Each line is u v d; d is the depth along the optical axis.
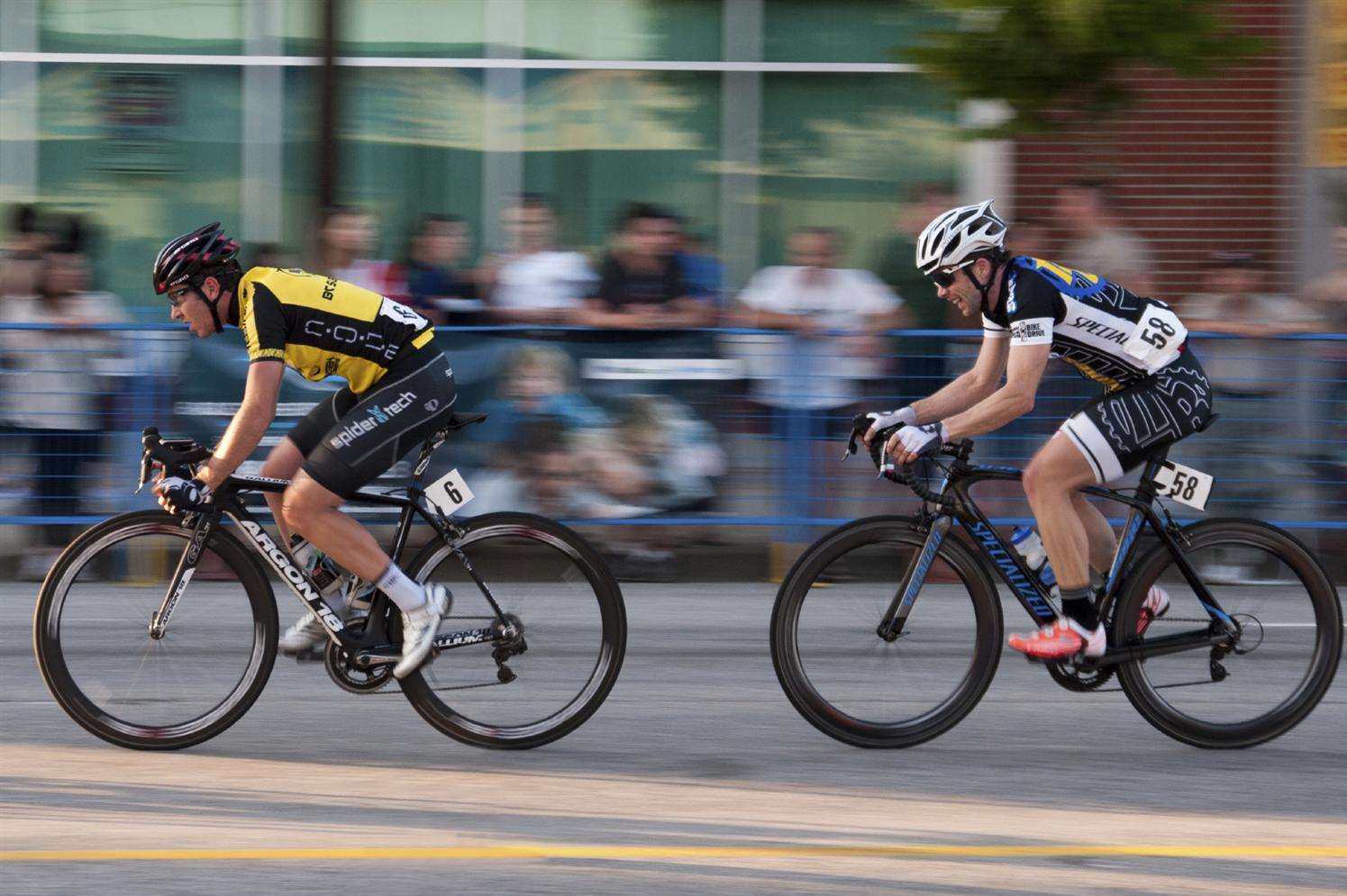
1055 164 35.09
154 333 25.58
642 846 14.89
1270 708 18.61
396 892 13.59
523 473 25.84
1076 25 24.17
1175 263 35.16
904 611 18.38
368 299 17.58
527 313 26.80
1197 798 16.62
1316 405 25.94
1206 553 18.34
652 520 26.27
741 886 13.83
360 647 17.62
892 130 36.44
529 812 15.91
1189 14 24.42
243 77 36.47
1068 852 14.84
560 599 18.30
